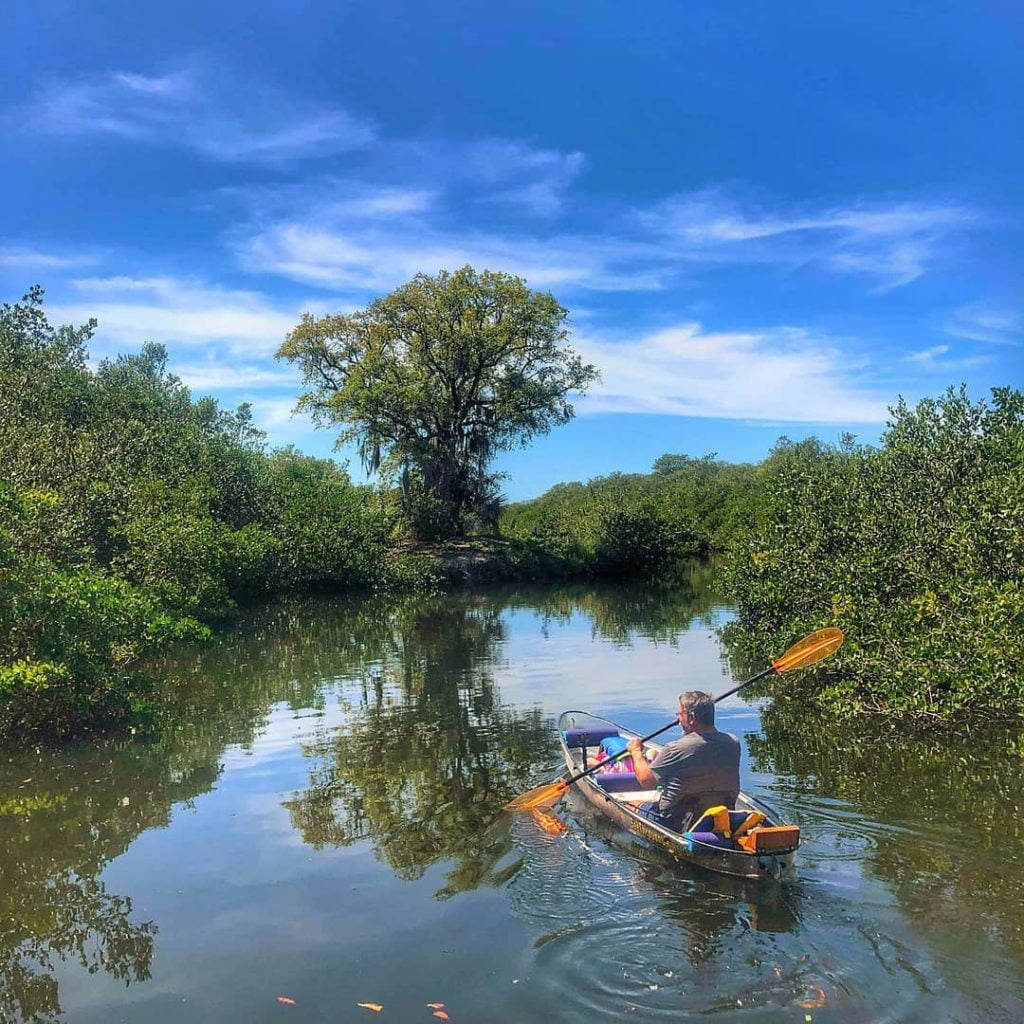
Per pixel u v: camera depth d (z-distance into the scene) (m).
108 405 24.44
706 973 4.10
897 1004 3.81
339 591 28.64
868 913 4.67
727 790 5.68
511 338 35.28
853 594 10.44
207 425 29.38
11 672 8.28
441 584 32.12
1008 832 5.86
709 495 49.59
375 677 12.65
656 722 9.62
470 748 8.53
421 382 34.75
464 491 37.22
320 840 6.06
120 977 4.25
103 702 9.70
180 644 15.63
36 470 16.20
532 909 4.82
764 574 12.67
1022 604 8.40
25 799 7.17
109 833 6.30
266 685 12.08
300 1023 3.79
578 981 4.06
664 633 17.17
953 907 4.73
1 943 4.66
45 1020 3.90
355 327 35.88
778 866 5.00
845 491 11.96
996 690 8.52
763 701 10.43
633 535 36.91
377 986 4.08
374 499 36.69
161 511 18.50
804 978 4.04
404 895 5.08
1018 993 3.89
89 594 9.56
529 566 35.19
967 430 11.36
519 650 15.17
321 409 36.47
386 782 7.43
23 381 21.11
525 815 6.45
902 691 9.11
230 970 4.29
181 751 8.59
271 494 26.61
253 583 24.56
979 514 9.56
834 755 7.91
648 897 4.93
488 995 3.97
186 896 5.18
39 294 25.81
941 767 7.45
